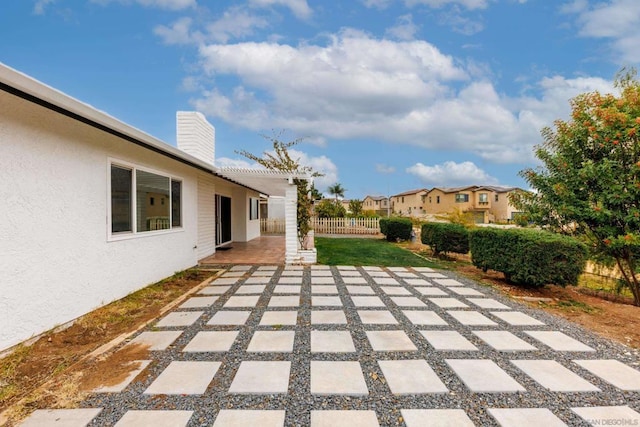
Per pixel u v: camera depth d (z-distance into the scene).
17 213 3.44
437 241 10.26
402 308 4.88
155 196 6.50
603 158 5.88
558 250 5.62
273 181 10.20
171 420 2.27
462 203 42.31
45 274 3.81
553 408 2.45
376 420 2.29
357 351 3.38
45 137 3.79
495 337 3.81
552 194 6.68
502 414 2.37
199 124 9.50
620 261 6.35
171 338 3.68
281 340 3.64
